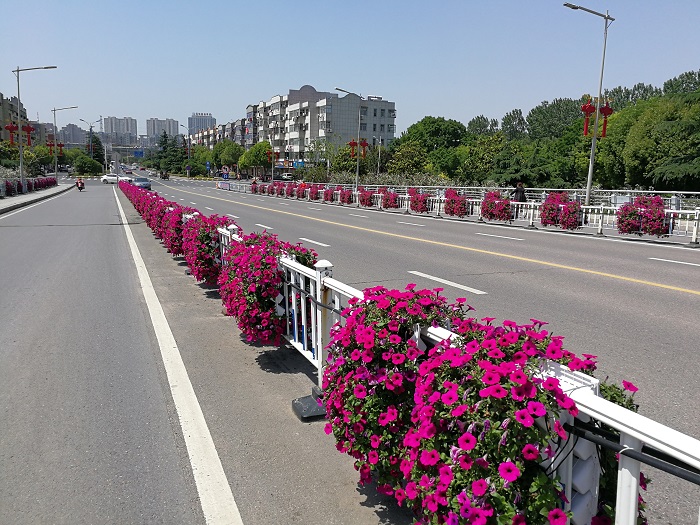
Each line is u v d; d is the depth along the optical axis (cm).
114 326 680
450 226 2092
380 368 293
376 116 10788
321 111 10438
